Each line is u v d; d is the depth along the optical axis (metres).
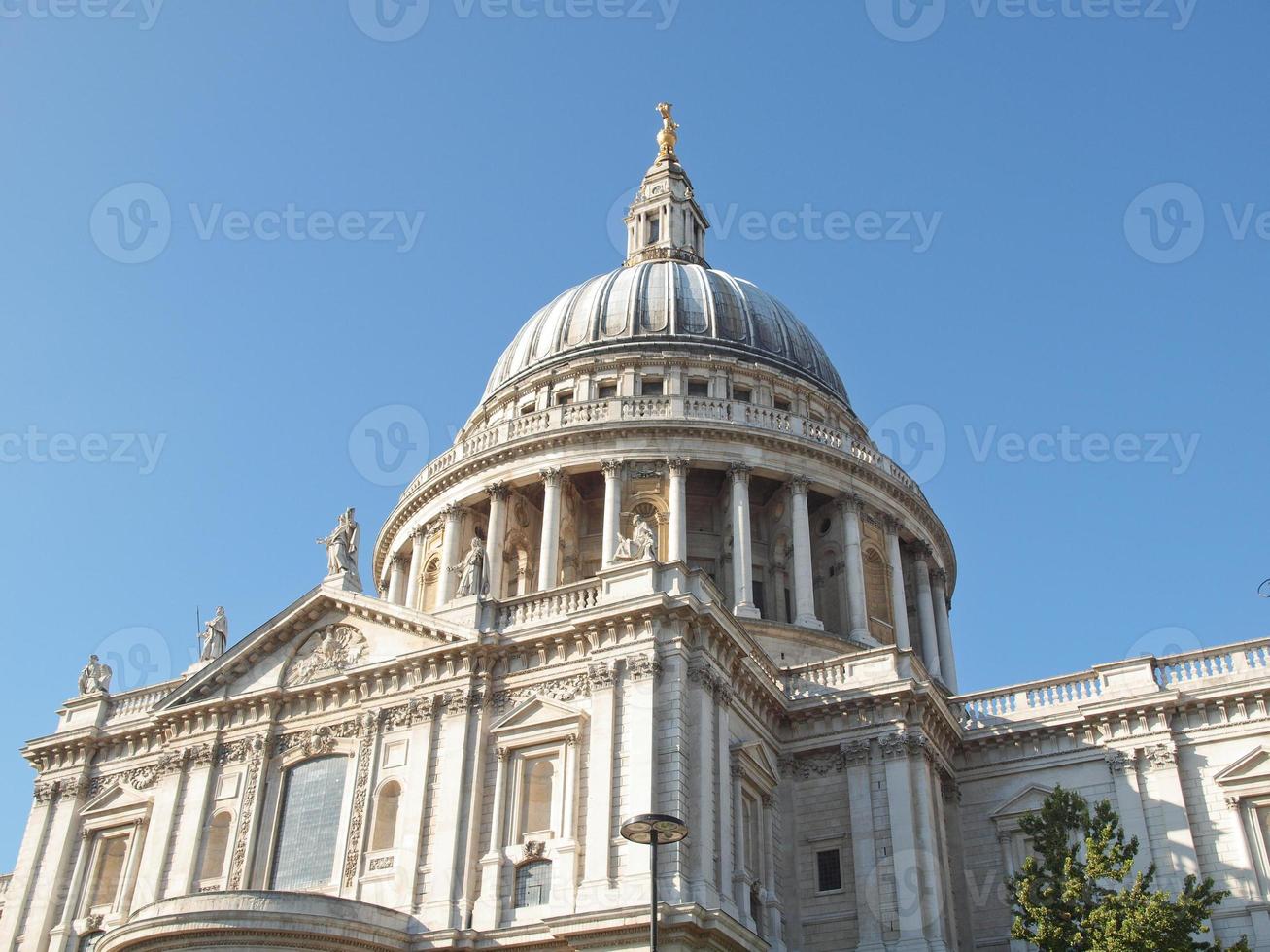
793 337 83.31
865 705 50.59
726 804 44.28
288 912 41.09
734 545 68.38
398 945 42.56
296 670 52.56
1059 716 52.31
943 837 49.94
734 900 43.88
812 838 49.47
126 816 52.91
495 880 43.78
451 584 71.69
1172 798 49.09
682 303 81.19
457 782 45.88
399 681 49.62
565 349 80.94
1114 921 37.25
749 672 48.81
